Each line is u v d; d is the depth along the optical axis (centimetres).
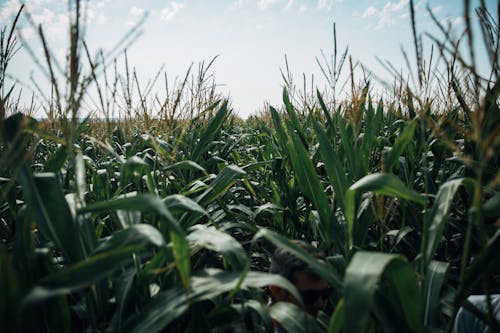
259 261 265
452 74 134
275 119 261
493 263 102
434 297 116
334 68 211
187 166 194
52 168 163
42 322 105
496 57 94
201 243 124
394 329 104
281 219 264
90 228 136
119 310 123
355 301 79
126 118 262
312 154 313
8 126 124
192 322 118
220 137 455
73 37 100
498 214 107
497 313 151
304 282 142
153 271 117
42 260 112
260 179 370
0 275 78
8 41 138
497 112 126
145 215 179
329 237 168
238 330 128
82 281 86
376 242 210
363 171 178
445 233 218
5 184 185
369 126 181
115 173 278
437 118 267
